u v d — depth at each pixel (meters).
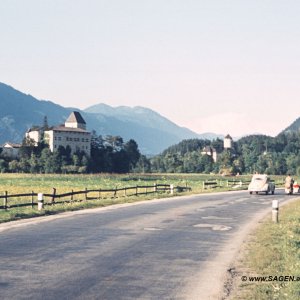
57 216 54.97
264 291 21.61
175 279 23.97
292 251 31.97
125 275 24.55
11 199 88.44
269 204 78.88
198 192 117.31
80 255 29.92
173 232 42.12
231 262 28.75
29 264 26.80
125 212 61.28
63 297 19.91
